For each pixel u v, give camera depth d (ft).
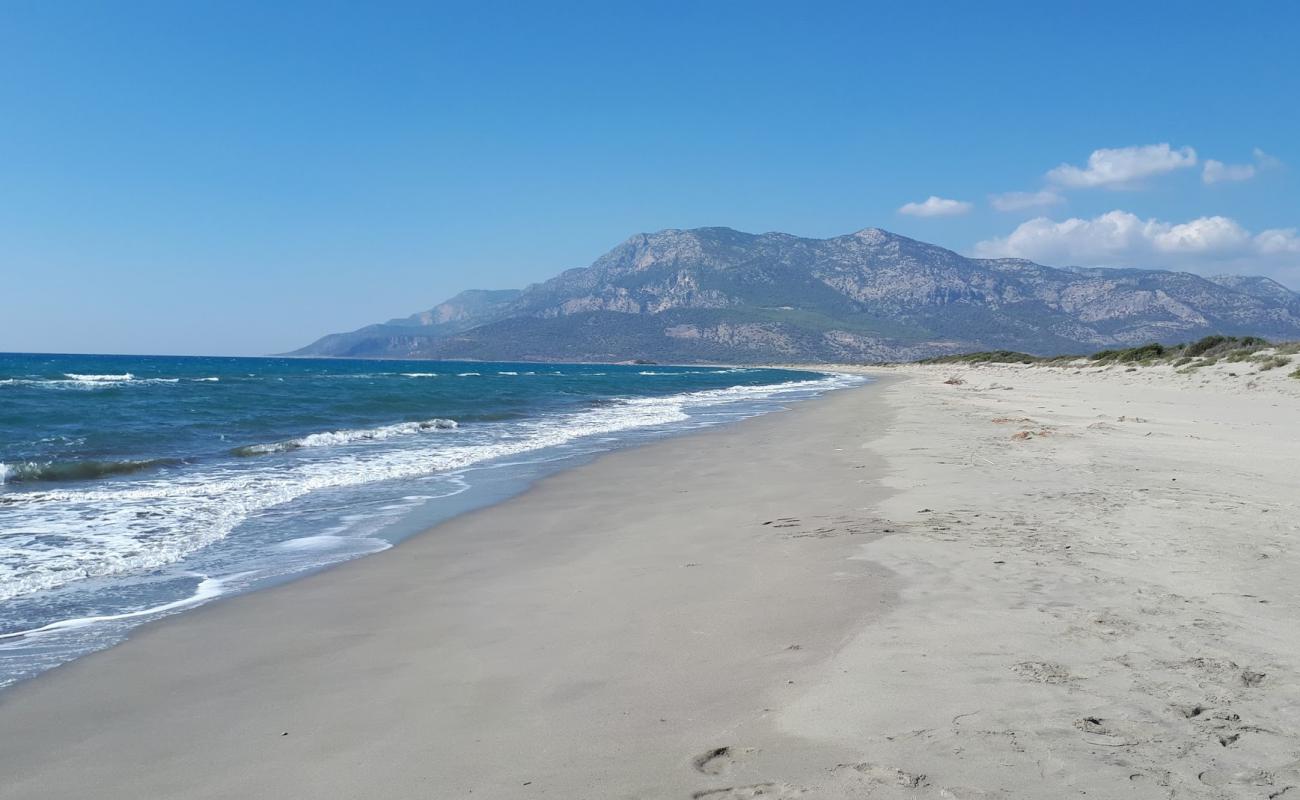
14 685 16.69
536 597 22.56
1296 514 30.45
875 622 18.78
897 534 28.27
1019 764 11.99
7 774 12.89
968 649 16.79
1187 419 71.87
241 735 14.12
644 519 34.01
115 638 19.65
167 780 12.59
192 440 65.36
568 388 185.57
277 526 33.45
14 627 20.56
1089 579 22.02
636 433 74.49
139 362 436.76
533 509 37.06
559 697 15.26
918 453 52.49
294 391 137.28
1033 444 55.72
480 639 19.02
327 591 23.73
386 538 31.24
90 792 12.27
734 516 33.71
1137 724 13.21
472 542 30.40
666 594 22.22
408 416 92.43
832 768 12.03
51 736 14.28
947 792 11.26
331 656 18.16
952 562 24.20
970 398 125.39
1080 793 11.18
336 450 60.08
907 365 584.81
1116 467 43.34
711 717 14.05
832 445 60.64
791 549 26.86
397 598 22.89
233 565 27.09
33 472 44.80
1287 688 14.57
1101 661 15.98
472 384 192.44
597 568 25.75
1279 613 18.85
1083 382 160.97
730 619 19.65
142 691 16.30
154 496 39.91
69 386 138.82
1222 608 19.25
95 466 47.34
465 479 46.26
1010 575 22.58
